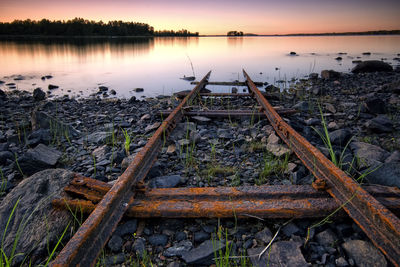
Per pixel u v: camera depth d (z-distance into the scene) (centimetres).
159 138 309
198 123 436
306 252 164
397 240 138
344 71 1323
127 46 3738
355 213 171
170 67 1489
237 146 345
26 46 3356
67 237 176
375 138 375
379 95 674
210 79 1076
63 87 942
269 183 251
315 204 186
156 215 183
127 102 680
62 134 391
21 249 165
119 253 165
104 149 338
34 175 230
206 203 189
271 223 186
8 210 194
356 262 154
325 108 558
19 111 578
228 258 158
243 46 4406
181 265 158
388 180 231
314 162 237
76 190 204
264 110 461
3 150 349
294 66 1522
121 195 185
